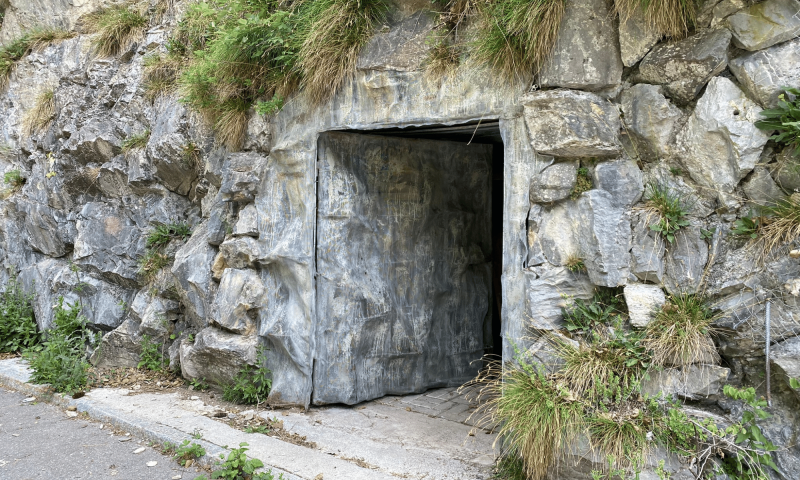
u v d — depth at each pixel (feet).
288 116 16.26
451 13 13.15
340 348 16.63
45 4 28.25
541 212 12.09
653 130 11.09
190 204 20.90
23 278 24.79
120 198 22.26
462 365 19.13
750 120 10.21
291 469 12.59
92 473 12.92
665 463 10.16
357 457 13.48
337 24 14.38
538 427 10.96
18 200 25.41
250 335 16.93
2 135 28.09
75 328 21.31
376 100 14.30
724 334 10.59
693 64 10.59
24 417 16.25
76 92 24.16
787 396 10.22
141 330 19.61
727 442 9.90
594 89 11.56
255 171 16.83
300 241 16.12
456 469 12.89
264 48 15.75
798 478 9.77
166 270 19.92
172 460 13.57
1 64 28.14
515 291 12.46
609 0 11.34
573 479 11.01
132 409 16.17
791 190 10.20
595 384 10.85
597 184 11.49
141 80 21.98
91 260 21.70
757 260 10.31
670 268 11.07
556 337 11.79
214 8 17.98
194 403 16.78
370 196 17.03
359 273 16.94
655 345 10.68
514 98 12.27
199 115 19.01
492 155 19.65
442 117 13.30
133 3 25.09
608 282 11.26
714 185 10.67
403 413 16.43
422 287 18.24
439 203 18.51
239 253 17.12
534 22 11.41
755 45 10.18
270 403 16.44
